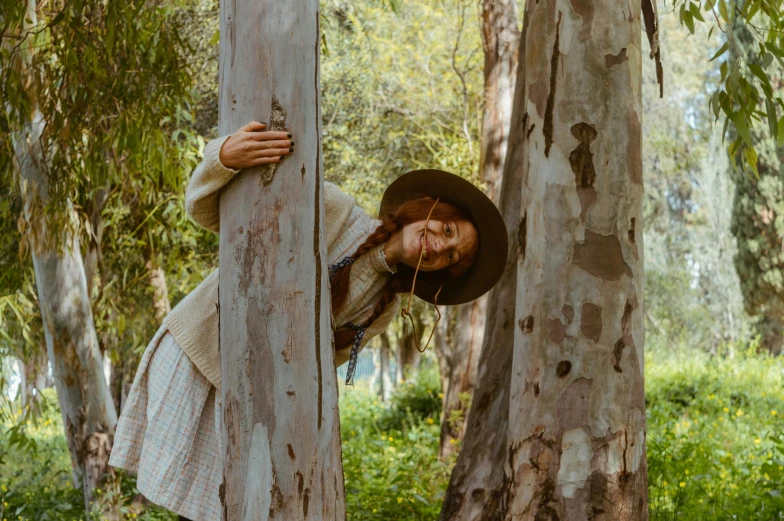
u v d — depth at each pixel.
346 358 2.84
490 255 2.82
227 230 2.14
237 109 2.12
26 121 6.51
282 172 2.09
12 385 8.09
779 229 20.38
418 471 8.12
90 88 5.89
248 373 2.09
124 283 9.26
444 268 2.81
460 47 13.01
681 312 21.67
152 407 2.57
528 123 3.35
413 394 14.65
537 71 3.30
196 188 2.17
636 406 3.17
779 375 14.29
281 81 2.10
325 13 11.74
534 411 3.21
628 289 3.18
